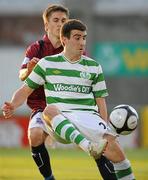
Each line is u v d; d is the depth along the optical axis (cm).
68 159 3856
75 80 1812
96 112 1817
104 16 8406
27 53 2084
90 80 1828
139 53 7612
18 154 4231
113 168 1844
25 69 2052
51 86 1823
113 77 7675
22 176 2867
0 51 8238
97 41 8038
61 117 1744
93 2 7500
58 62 1831
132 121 1741
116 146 1711
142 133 4988
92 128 1745
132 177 1727
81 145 1683
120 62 7588
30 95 2055
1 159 3806
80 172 3072
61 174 2972
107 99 7775
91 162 3662
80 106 1803
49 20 2072
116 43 7556
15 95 1852
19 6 8569
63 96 1806
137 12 8438
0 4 8600
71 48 1812
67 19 2066
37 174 2966
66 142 1830
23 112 5156
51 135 1839
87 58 1850
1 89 7994
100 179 2781
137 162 3719
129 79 7744
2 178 2773
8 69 8125
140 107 5009
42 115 1975
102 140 1628
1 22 8588
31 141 2002
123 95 7762
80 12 6981
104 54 7544
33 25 8575
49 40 2086
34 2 8569
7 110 1838
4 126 5056
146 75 7650
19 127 5053
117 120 1741
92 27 6988
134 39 8375
